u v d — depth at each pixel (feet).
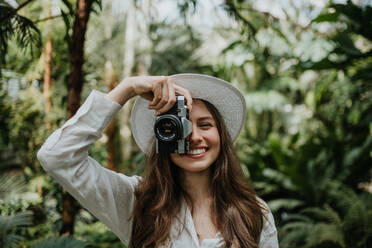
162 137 3.94
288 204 16.37
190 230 4.19
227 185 4.64
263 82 24.29
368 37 11.21
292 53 16.97
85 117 3.71
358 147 17.94
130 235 4.46
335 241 11.40
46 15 9.82
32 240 9.05
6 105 10.46
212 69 22.74
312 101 21.65
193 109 4.40
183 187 4.67
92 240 10.07
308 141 18.94
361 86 17.02
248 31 9.27
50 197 10.57
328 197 16.40
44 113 10.92
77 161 3.67
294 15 16.92
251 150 21.29
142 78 3.88
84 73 9.61
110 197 4.02
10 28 6.61
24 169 11.57
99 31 15.20
